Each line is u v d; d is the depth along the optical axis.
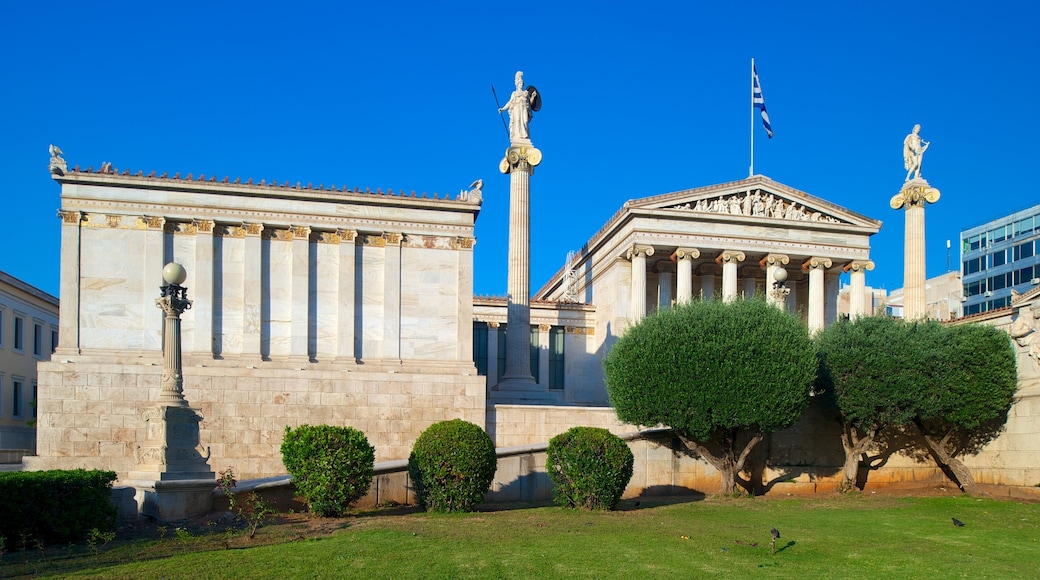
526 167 50.28
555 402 48.97
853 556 19.91
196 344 38.03
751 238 58.91
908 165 60.28
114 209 37.84
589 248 66.00
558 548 19.53
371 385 38.25
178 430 24.52
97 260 37.47
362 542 19.53
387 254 40.19
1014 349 36.28
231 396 36.81
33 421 57.88
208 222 38.69
